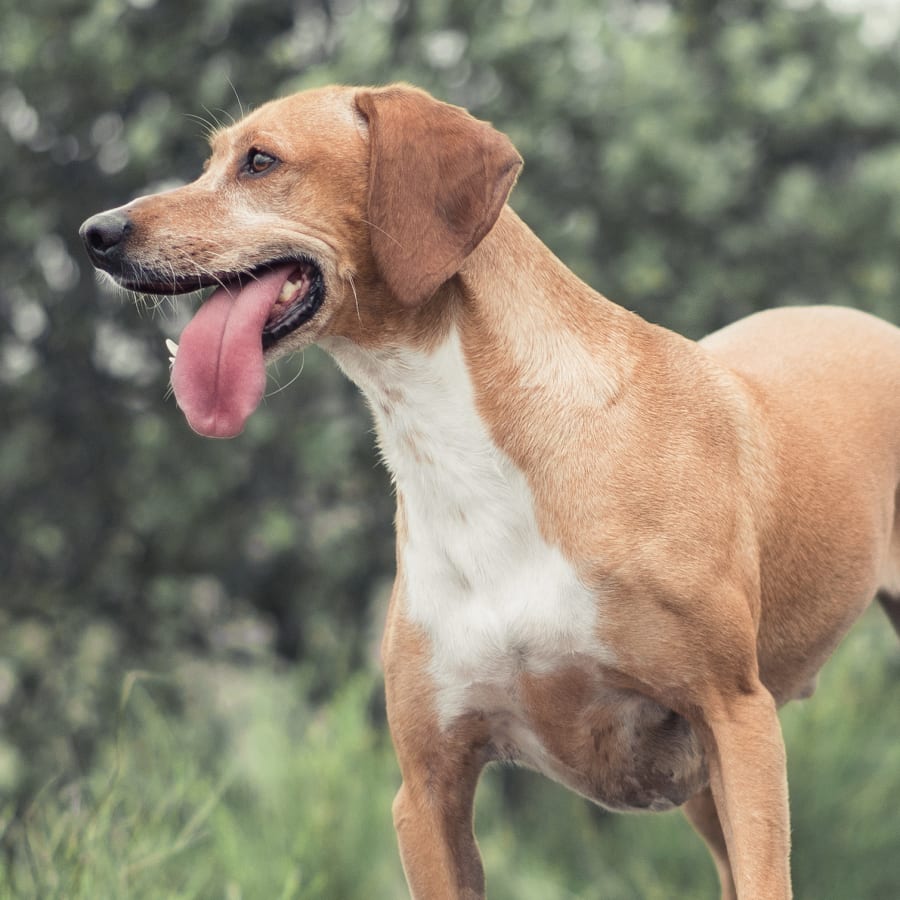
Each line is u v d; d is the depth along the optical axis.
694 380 5.02
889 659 13.63
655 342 5.07
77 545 13.75
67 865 6.01
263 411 12.88
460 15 12.88
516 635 4.76
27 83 12.52
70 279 13.44
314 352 12.34
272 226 4.80
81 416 13.57
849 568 5.49
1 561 13.75
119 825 6.41
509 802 13.19
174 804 7.30
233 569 13.73
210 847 8.56
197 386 4.70
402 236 4.70
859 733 11.15
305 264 4.84
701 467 4.82
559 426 4.75
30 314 13.69
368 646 14.09
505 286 4.86
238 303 4.80
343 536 13.46
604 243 13.30
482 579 4.80
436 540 4.86
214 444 13.05
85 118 12.87
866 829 10.59
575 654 4.75
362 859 8.81
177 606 13.25
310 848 8.71
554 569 4.73
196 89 12.51
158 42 12.70
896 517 5.95
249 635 14.27
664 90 12.85
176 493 12.90
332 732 10.00
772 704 4.80
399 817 5.05
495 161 4.73
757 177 14.09
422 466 4.84
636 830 11.23
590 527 4.70
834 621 5.53
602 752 5.05
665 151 12.59
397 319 4.82
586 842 11.94
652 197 13.12
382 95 4.86
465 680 4.88
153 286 4.84
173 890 6.93
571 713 4.92
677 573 4.68
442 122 4.79
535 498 4.74
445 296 4.80
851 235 13.73
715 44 14.04
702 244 13.70
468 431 4.78
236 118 12.45
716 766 4.82
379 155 4.75
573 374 4.81
